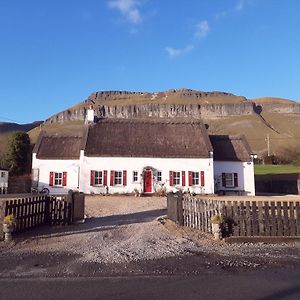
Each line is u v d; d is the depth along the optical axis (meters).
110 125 40.81
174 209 16.80
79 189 35.62
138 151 36.94
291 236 12.02
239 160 38.47
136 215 19.88
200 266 8.47
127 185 36.06
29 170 54.81
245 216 12.28
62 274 7.75
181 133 40.38
